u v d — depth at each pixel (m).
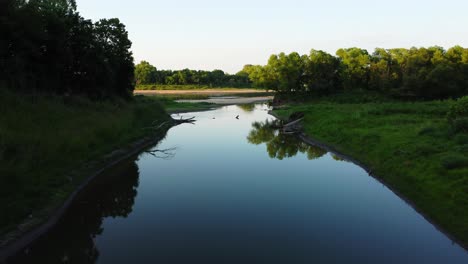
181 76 157.62
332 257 10.28
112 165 21.17
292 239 11.48
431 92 60.34
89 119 25.89
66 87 33.81
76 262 10.62
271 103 76.31
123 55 45.72
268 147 28.62
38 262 10.70
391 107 37.84
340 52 81.56
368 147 23.05
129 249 11.00
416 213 13.66
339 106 48.12
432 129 22.89
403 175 16.97
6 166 13.99
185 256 10.43
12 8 24.53
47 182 15.28
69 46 32.97
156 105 46.72
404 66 70.81
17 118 19.39
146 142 28.91
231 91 133.75
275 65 78.69
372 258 10.22
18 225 11.95
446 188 13.91
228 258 10.28
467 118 21.25
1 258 10.42
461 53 72.19
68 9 34.88
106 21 44.50
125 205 15.00
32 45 25.89
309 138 31.64
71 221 13.55
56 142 18.73
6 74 24.42
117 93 45.25
